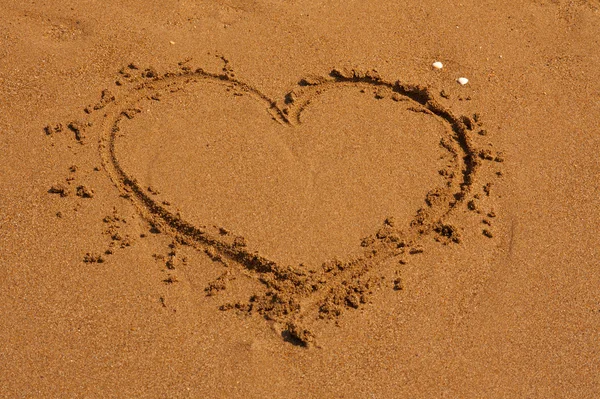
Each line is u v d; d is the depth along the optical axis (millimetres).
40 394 1622
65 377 1632
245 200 1745
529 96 1856
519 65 1889
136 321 1664
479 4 1957
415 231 1731
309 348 1655
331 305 1678
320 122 1812
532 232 1740
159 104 1818
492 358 1660
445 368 1652
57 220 1721
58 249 1702
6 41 1861
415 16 1932
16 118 1795
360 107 1828
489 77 1872
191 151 1778
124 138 1784
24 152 1767
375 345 1661
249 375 1640
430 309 1685
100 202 1735
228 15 1914
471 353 1662
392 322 1674
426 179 1771
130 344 1651
